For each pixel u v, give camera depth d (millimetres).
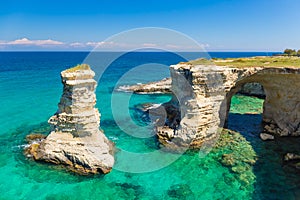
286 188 17438
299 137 26406
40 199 16125
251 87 47688
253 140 25578
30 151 21719
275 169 19906
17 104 40688
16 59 169625
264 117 30922
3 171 19000
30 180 18016
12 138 25516
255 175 19078
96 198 16391
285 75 25766
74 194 16703
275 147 23938
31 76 77688
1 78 71375
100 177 18703
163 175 19234
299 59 33188
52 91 53375
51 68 104938
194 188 17672
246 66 26875
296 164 20328
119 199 16359
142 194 16953
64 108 20062
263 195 16734
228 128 29031
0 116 33531
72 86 19094
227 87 25375
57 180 18125
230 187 17703
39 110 37219
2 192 16703
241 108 38219
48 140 20375
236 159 21469
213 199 16484
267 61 31219
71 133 20062
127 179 18609
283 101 27844
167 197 16688
